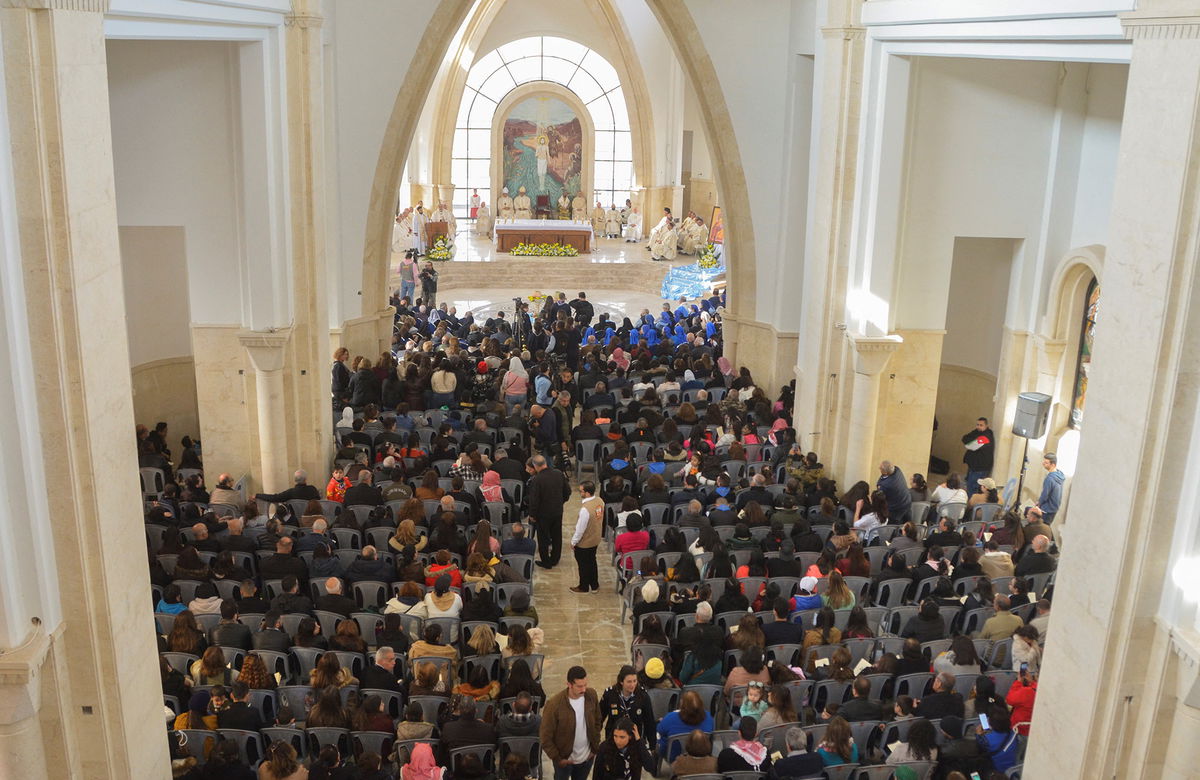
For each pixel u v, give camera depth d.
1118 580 6.84
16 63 6.13
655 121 38.59
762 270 21.11
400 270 29.61
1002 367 16.53
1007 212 15.45
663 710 9.52
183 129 13.87
